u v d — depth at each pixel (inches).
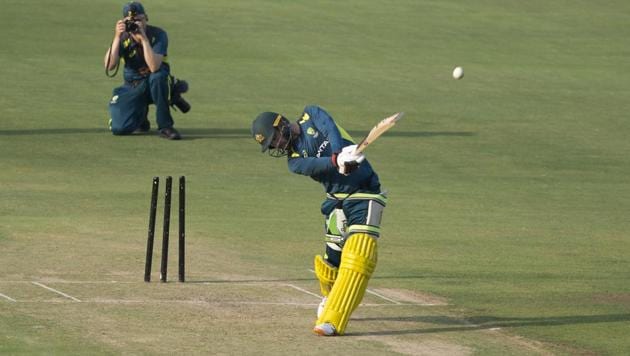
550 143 3053.6
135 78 2859.3
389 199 2263.8
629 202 2374.5
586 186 2532.0
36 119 3011.8
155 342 1187.9
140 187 2247.8
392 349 1206.9
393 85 3826.3
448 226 2031.3
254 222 1966.0
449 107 3523.6
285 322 1305.4
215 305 1371.8
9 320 1248.2
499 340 1270.9
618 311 1441.9
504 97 3750.0
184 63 3973.9
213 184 2329.0
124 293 1407.5
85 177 2336.4
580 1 5733.3
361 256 1251.8
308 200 2209.6
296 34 4608.8
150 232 1475.1
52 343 1163.3
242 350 1173.7
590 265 1760.6
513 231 2017.7
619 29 5187.0
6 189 2162.9
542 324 1357.0
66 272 1509.6
